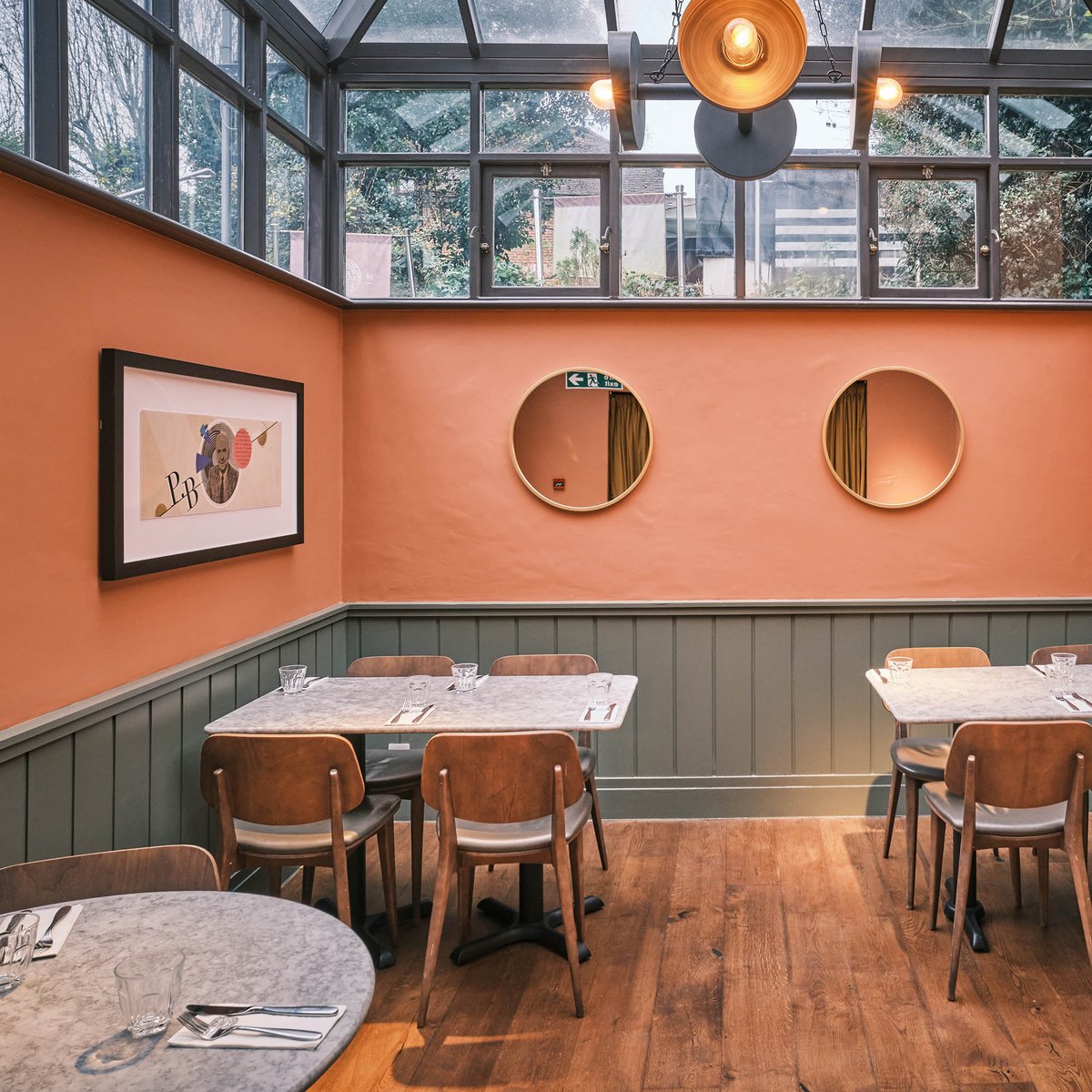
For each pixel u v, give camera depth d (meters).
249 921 1.70
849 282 4.41
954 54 4.32
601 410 4.48
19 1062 1.26
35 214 2.41
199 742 3.18
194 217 3.28
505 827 2.90
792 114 2.58
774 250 4.41
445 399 4.50
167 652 3.03
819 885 3.66
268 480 3.66
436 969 3.02
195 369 3.10
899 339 4.42
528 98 4.43
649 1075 2.44
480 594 4.52
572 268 4.45
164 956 1.37
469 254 4.45
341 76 4.38
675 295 4.43
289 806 2.71
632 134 2.64
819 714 4.46
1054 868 3.78
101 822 2.66
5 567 2.32
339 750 2.68
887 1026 2.64
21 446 2.37
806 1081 2.40
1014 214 4.39
